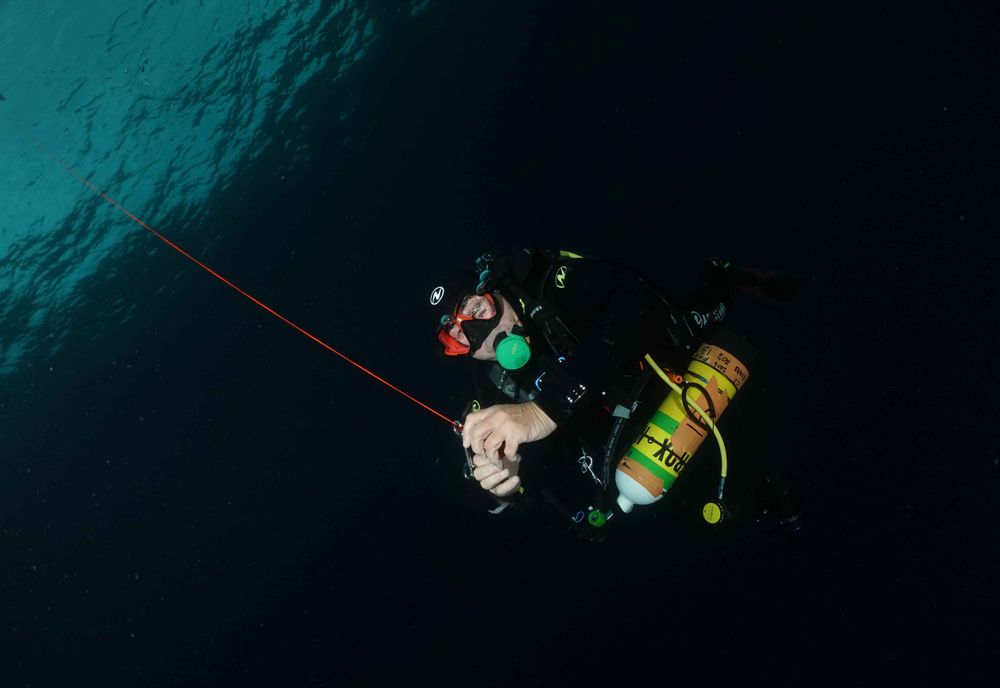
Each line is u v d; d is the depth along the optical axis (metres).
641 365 2.31
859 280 4.75
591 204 7.78
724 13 7.93
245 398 10.15
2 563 10.82
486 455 1.79
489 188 9.00
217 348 11.68
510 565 6.07
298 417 9.28
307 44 12.93
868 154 5.62
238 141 13.88
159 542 9.21
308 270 10.56
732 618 4.12
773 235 5.84
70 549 10.52
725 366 2.34
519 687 5.14
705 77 7.67
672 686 4.20
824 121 6.24
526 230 8.20
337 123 12.23
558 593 5.53
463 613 6.02
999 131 4.82
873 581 3.54
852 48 6.44
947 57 5.66
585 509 2.45
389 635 6.24
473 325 2.15
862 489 3.80
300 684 6.53
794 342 4.61
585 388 1.78
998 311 3.90
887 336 4.29
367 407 8.59
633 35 8.80
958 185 4.74
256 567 7.89
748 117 6.95
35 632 9.17
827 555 3.77
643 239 6.89
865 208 5.26
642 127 7.91
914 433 3.79
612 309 1.93
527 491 2.50
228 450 9.69
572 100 9.00
